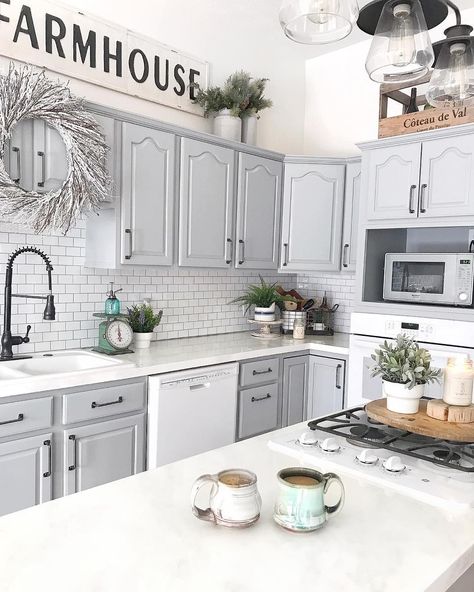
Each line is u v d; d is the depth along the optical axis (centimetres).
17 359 263
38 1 276
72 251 297
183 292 364
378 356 159
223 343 349
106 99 311
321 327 400
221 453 140
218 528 100
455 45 134
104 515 104
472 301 296
